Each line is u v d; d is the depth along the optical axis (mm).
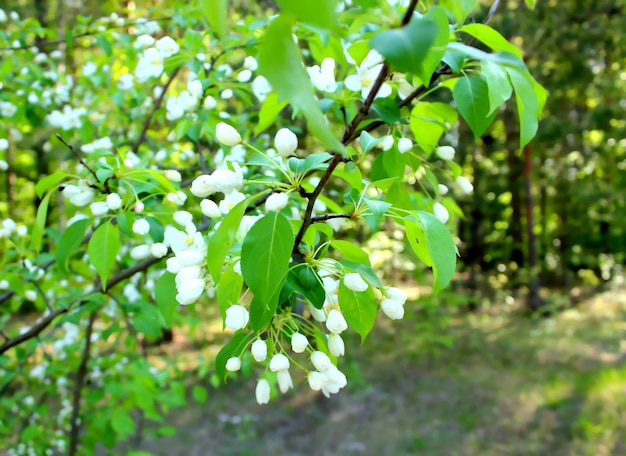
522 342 8086
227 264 940
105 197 1465
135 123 2639
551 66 8203
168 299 1158
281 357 923
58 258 1324
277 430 5379
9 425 2531
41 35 2570
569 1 7887
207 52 1912
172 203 1538
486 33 957
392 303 967
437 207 1344
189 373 5867
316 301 938
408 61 500
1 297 1985
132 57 2516
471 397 6047
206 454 4871
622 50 8195
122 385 2336
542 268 13688
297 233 960
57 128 2367
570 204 12703
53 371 2510
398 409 5773
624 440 5000
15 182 9969
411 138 1433
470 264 11594
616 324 9453
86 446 2494
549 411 5723
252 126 2510
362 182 993
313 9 425
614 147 10508
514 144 9953
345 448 5016
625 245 12961
